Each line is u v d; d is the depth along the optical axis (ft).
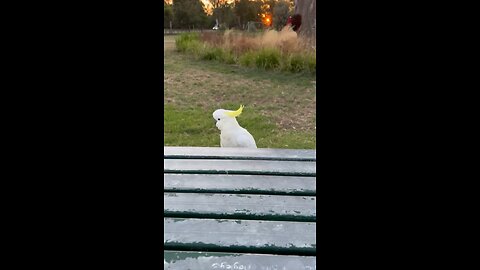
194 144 17.88
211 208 3.93
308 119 20.93
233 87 25.26
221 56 30.86
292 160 5.82
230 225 3.63
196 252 3.19
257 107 22.50
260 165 5.48
